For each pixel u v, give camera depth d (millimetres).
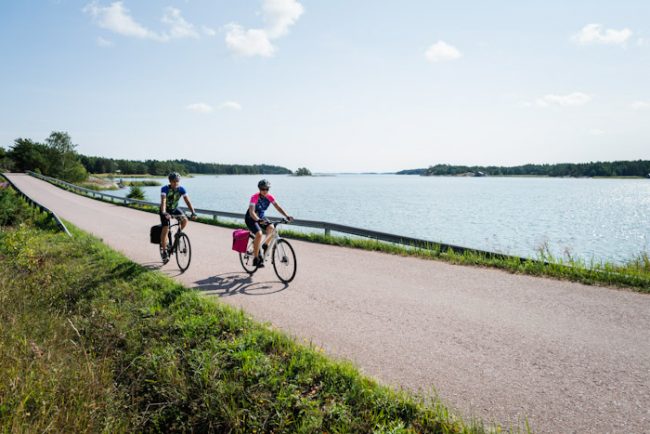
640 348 4262
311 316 5484
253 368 3799
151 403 3547
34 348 4242
